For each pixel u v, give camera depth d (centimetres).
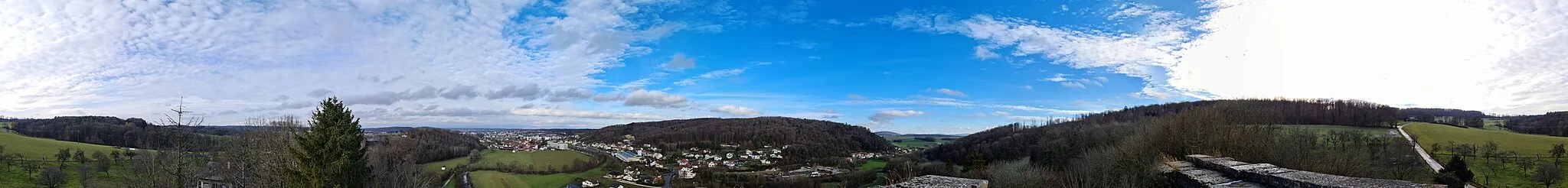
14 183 4819
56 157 5503
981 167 3662
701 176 6128
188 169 2869
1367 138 4734
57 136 6456
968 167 4078
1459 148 5609
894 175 3100
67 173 4906
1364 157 2158
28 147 5806
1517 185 4591
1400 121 7481
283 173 2619
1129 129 3497
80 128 6259
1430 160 5272
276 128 3086
